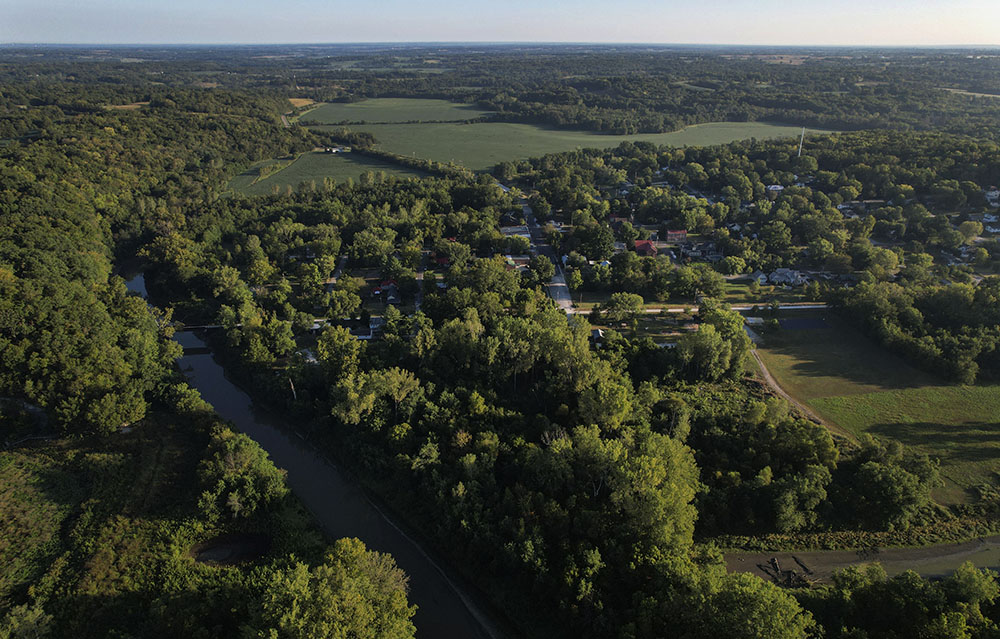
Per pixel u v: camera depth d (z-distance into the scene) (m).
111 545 93.06
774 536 95.12
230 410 139.38
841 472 104.19
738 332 140.50
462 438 108.81
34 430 120.12
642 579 81.44
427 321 150.25
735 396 128.88
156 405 131.75
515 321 138.25
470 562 94.56
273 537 98.56
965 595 70.50
